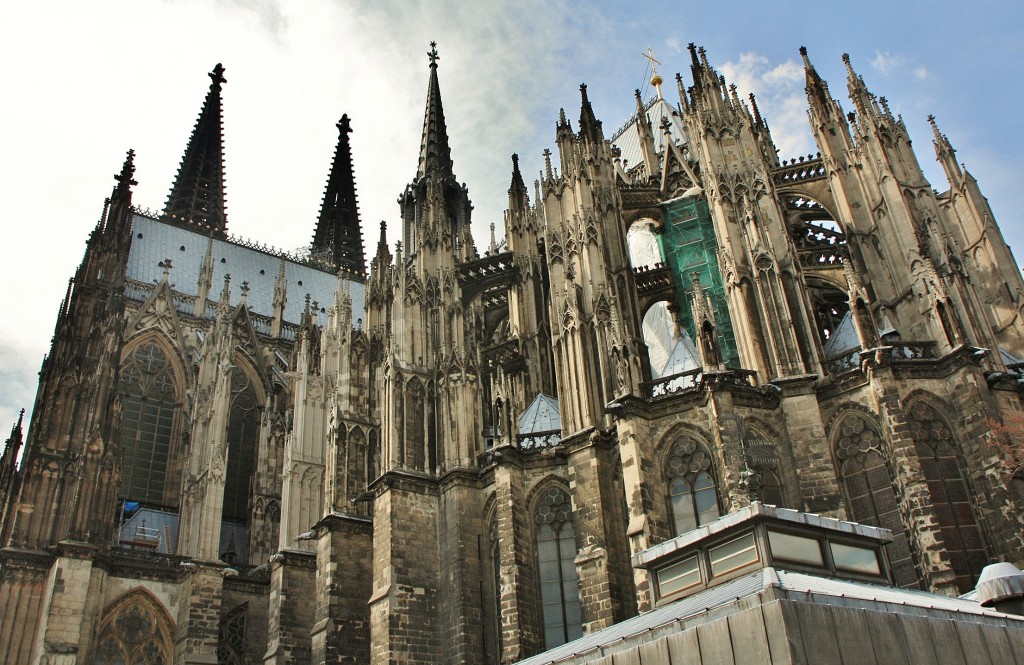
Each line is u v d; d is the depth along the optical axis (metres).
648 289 57.84
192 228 111.81
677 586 28.97
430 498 51.56
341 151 153.88
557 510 46.94
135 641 62.56
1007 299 53.12
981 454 38.66
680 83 60.75
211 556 65.25
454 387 54.00
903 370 40.97
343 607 53.28
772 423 42.44
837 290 56.72
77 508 62.53
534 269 61.50
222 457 69.81
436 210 61.47
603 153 59.41
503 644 43.31
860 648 19.06
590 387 47.81
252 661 64.81
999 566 26.56
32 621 60.12
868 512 40.12
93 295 74.50
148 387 87.00
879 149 51.00
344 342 62.09
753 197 48.78
